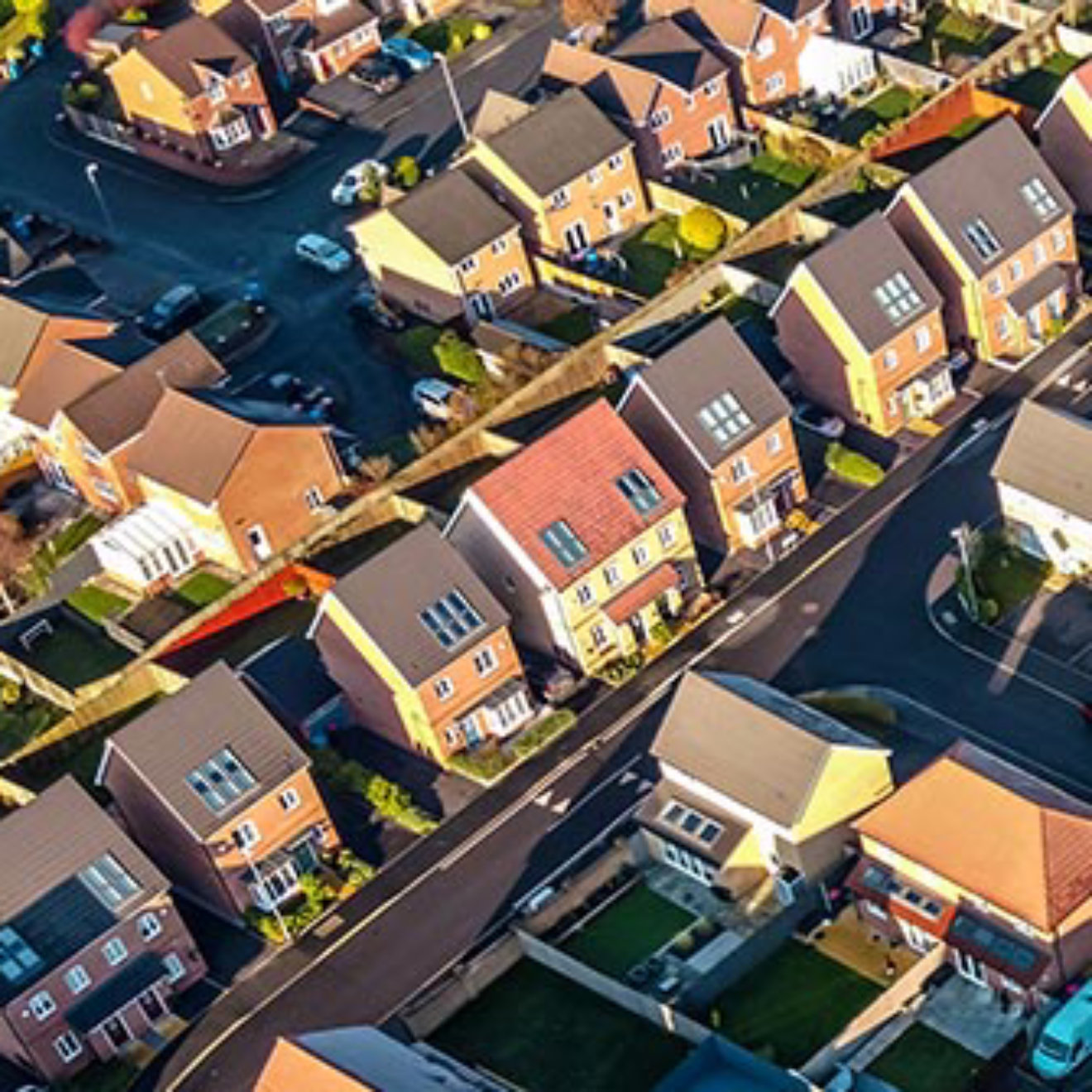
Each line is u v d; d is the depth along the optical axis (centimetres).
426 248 14500
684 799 10675
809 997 9956
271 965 10894
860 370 12756
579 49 15912
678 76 15338
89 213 16638
